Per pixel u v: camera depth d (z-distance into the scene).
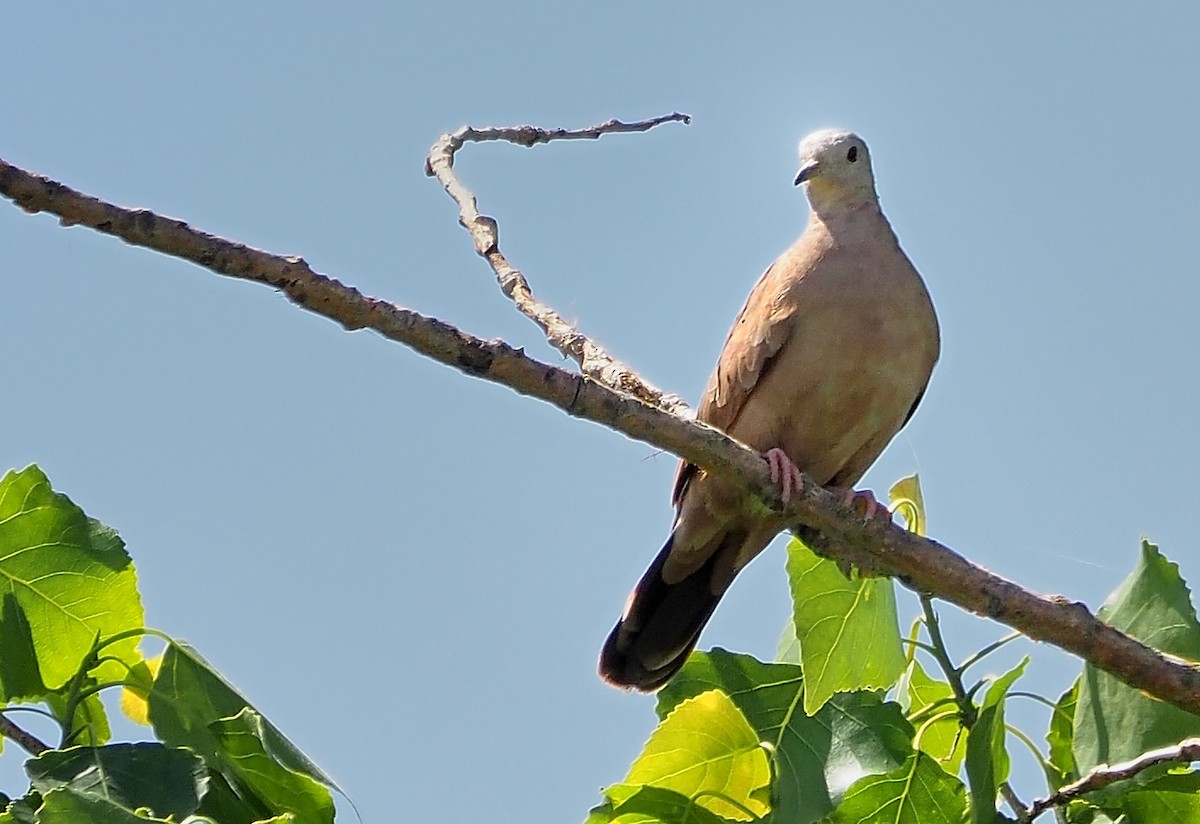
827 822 8.49
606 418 7.82
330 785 7.18
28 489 7.91
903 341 11.78
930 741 9.23
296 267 6.93
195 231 6.79
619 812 7.93
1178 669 8.23
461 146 10.45
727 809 8.36
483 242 9.94
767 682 9.05
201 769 6.78
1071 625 8.32
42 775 6.66
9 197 6.46
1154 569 8.73
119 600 7.97
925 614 8.90
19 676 7.64
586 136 10.66
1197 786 8.10
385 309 7.16
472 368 7.36
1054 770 8.70
